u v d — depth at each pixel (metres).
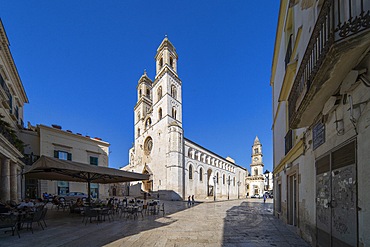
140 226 9.87
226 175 63.59
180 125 46.78
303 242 6.84
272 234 8.12
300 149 7.35
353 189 3.54
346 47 2.71
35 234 8.05
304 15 6.66
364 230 3.16
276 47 13.23
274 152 15.09
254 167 75.94
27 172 10.66
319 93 4.05
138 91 57.56
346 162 3.82
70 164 10.13
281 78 11.95
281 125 11.99
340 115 4.02
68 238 7.44
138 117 54.75
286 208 10.55
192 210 18.61
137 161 51.19
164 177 41.44
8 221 7.52
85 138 26.42
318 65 3.46
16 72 18.58
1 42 15.52
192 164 46.72
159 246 6.52
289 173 9.88
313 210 5.93
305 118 5.59
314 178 5.82
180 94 48.03
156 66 49.91
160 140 43.94
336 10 3.18
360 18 2.59
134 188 49.03
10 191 14.56
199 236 7.82
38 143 22.75
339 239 4.12
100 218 11.88
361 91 3.24
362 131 3.24
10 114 17.67
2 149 12.16
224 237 7.66
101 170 11.79
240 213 16.06
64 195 22.64
